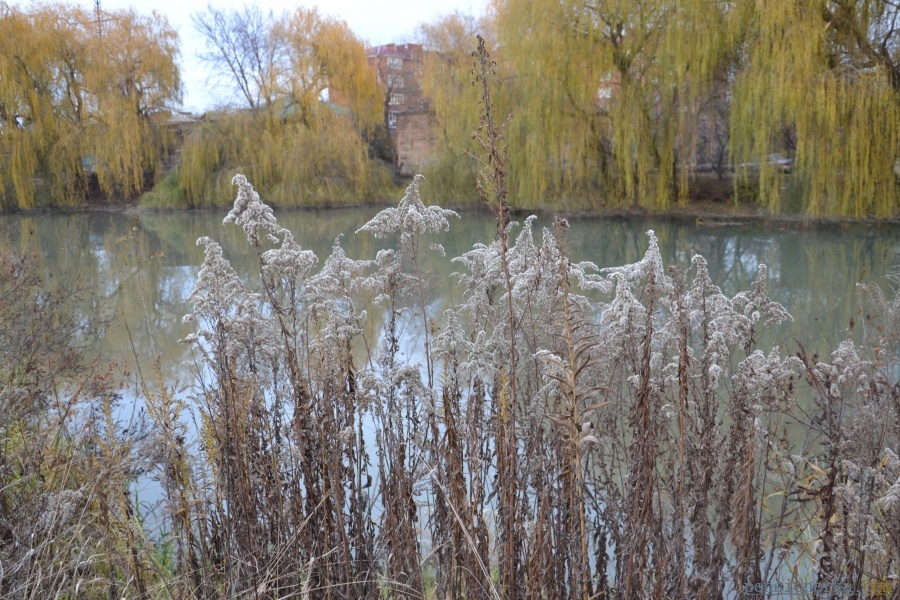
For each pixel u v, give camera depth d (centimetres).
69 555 301
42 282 991
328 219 2500
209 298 300
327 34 3048
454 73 2559
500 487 268
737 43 2012
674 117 2125
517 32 2242
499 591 255
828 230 1814
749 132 1911
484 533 262
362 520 284
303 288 310
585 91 2161
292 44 3027
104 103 2853
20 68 2845
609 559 308
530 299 318
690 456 280
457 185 2481
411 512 283
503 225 234
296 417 275
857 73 1705
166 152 3023
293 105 3134
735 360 448
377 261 338
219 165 2877
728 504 275
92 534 307
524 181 2216
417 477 297
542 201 2203
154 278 1421
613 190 2244
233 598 256
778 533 345
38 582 256
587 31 2202
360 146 2889
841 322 867
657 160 2211
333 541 279
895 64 1789
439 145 2561
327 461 279
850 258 1493
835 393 322
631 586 235
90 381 608
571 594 242
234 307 305
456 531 258
